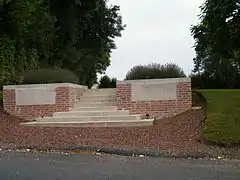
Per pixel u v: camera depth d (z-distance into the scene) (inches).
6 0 787.4
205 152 364.8
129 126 524.1
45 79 681.0
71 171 282.7
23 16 868.0
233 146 394.9
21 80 727.1
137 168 294.5
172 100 573.9
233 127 447.8
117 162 321.4
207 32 485.4
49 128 524.7
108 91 687.1
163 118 571.5
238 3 443.8
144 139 439.8
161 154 358.0
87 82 1448.1
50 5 1167.6
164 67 649.0
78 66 1305.4
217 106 544.4
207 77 942.4
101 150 378.9
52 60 1152.2
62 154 364.2
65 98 614.2
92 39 1427.2
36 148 394.6
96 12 1386.6
